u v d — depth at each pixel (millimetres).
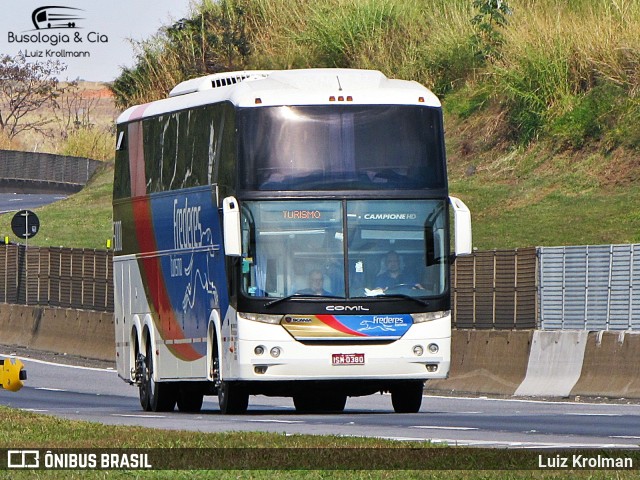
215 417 43188
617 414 42812
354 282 42906
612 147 79438
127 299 54312
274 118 43281
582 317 53156
